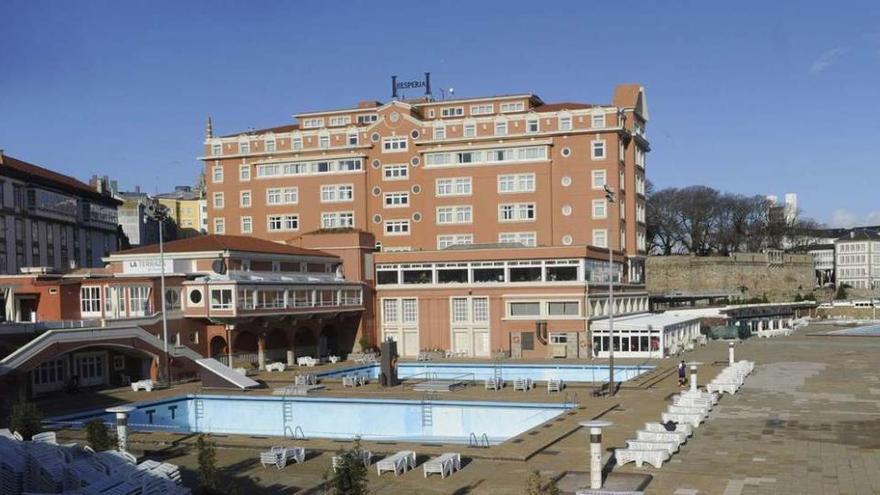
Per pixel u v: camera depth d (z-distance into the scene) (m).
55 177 93.12
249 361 61.28
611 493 20.23
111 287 55.91
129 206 138.25
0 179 77.00
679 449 27.12
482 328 71.00
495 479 23.83
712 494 21.62
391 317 74.69
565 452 27.30
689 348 67.94
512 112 88.56
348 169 89.12
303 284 64.81
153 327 53.44
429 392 46.44
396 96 101.19
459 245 77.81
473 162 85.44
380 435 41.66
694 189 155.00
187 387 49.97
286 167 91.12
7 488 21.69
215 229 93.44
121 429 26.80
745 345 71.44
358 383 51.06
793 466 24.61
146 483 21.61
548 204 82.94
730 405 36.44
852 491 21.77
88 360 50.16
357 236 73.69
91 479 21.38
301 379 51.16
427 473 24.45
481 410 40.06
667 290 132.75
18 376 42.84
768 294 137.75
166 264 62.03
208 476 22.27
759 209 157.75
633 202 86.12
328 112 96.19
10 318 55.47
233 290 56.34
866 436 29.08
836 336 82.25
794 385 43.06
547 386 47.34
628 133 85.12
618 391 43.47
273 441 30.84
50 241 87.19
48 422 36.25
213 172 93.69
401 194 88.12
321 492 23.16
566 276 68.56
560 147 83.06
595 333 67.12
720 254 156.25
